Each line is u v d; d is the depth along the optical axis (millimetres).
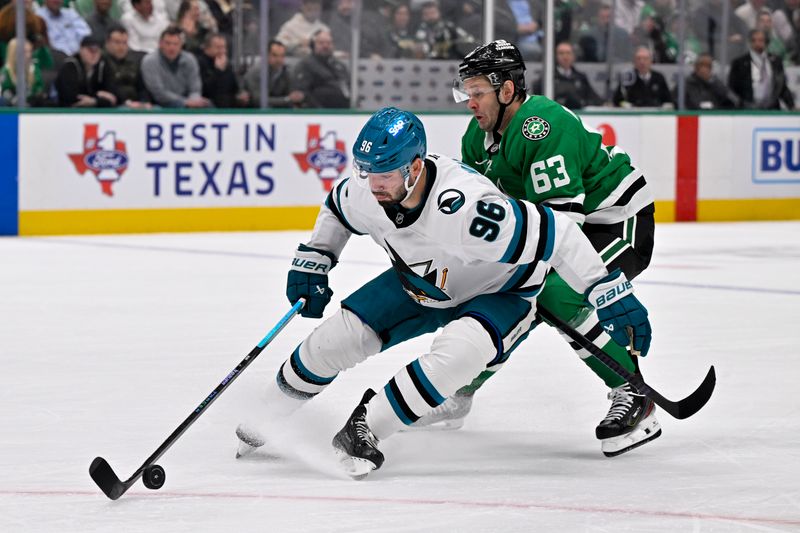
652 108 19469
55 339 8477
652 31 19344
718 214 19641
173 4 16578
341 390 6777
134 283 11430
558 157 5480
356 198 4992
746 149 19734
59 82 16141
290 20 17406
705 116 19406
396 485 4875
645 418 5492
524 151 5551
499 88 5602
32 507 4512
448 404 5902
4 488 4781
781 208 20078
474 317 4945
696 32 19625
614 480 4984
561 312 5469
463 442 5688
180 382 7016
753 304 10320
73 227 16109
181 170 16578
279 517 4391
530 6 18766
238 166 16906
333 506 4543
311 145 17344
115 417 6121
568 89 18953
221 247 14727
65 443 5562
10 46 15859
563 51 18812
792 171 20125
